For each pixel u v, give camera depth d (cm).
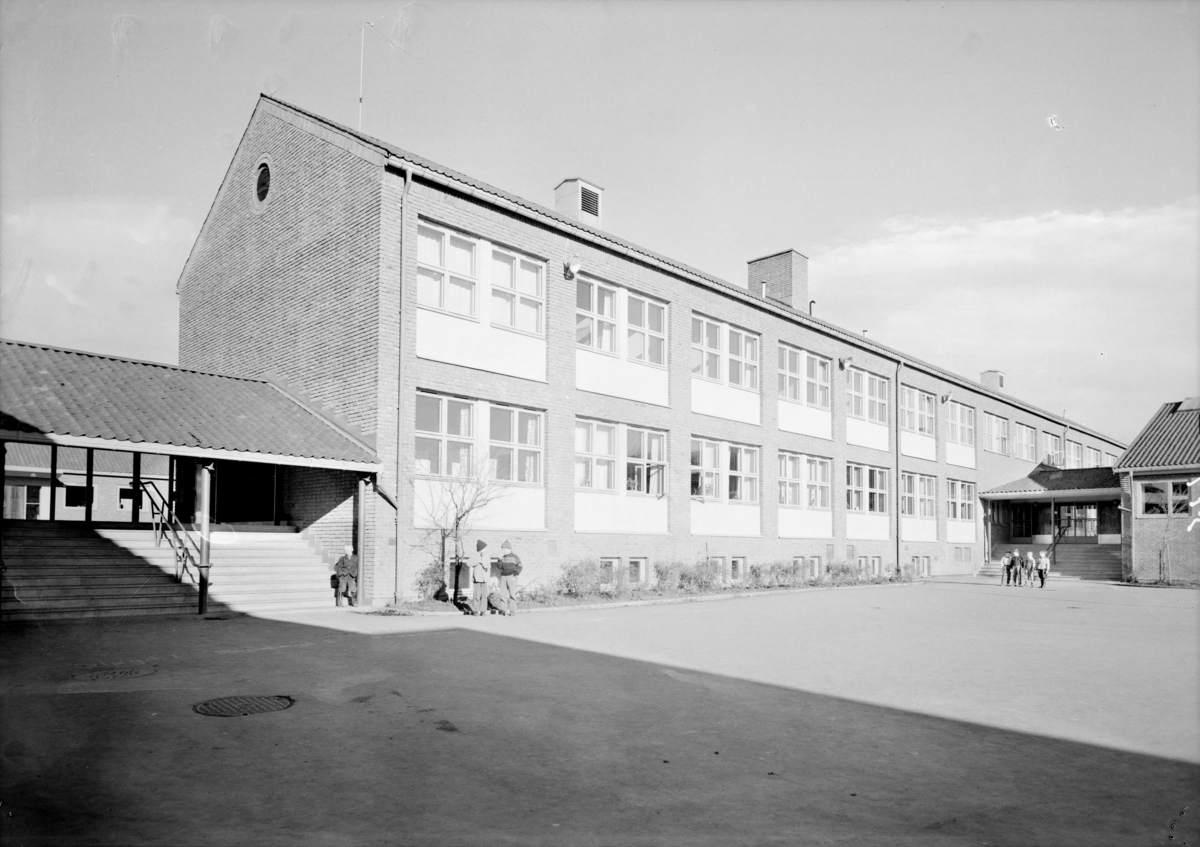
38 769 601
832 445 3183
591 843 497
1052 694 946
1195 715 844
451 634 1334
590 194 2612
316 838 493
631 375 2336
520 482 2016
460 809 547
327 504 1841
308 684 902
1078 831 529
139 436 1434
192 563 1605
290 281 2033
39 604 1391
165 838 486
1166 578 3378
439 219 1867
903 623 1686
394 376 1766
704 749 700
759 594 2452
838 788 606
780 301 3288
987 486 4356
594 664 1085
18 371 1573
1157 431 3547
